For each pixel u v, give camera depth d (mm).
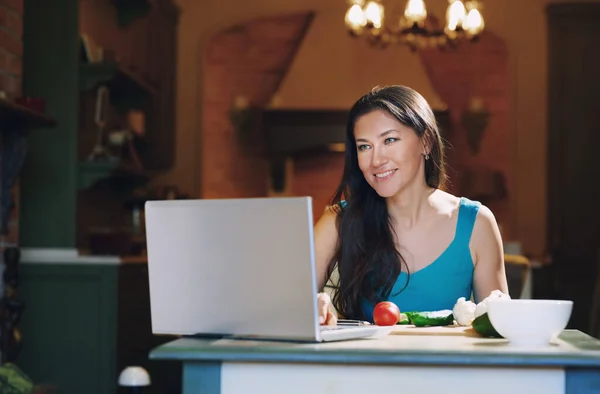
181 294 1873
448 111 9852
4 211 4266
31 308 5527
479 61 9922
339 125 9898
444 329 2059
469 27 7301
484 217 2545
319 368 1667
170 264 1879
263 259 1774
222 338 1858
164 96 9633
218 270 1829
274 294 1773
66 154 5715
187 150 9914
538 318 1717
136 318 5922
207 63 10031
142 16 7273
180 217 1854
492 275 2547
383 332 1924
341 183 2566
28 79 5762
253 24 10070
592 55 9797
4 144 4305
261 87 10031
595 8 9750
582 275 9648
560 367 1629
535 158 9828
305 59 10039
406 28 7348
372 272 2516
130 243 6035
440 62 9969
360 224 2529
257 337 1820
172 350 1664
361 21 7426
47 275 5539
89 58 5832
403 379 1649
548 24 9820
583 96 9805
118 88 6863
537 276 8086
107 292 5488
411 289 2516
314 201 9898
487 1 9930
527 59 9875
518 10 9883
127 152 7410
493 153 9883
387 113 2363
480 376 1639
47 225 5664
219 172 9961
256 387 1681
